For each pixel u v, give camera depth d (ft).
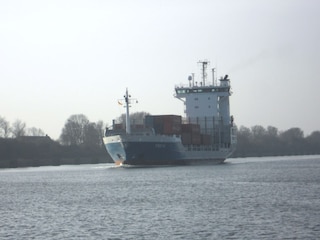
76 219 552.41
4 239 465.88
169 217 547.08
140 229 490.90
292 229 469.98
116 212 590.55
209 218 533.96
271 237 444.55
